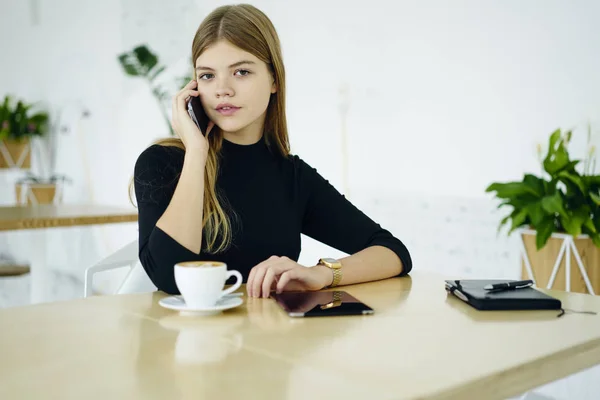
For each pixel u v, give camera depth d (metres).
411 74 3.41
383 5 3.52
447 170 3.29
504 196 2.59
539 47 2.90
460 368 0.78
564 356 0.87
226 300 1.13
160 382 0.71
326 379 0.73
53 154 6.38
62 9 6.12
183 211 1.27
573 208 2.54
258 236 1.54
